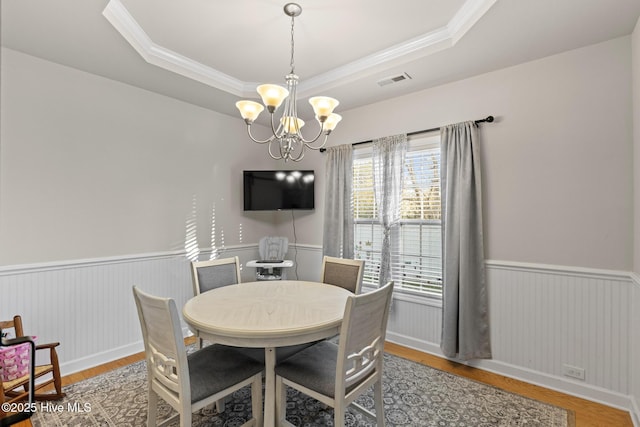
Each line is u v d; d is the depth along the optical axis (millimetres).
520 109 2479
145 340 1668
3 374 1923
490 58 2398
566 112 2291
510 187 2523
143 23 2166
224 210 3787
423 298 3008
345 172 3521
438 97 2908
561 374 2293
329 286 2471
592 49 2197
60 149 2545
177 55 2609
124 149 2918
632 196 2061
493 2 1773
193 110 3473
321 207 3887
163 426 1719
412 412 2045
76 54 2387
